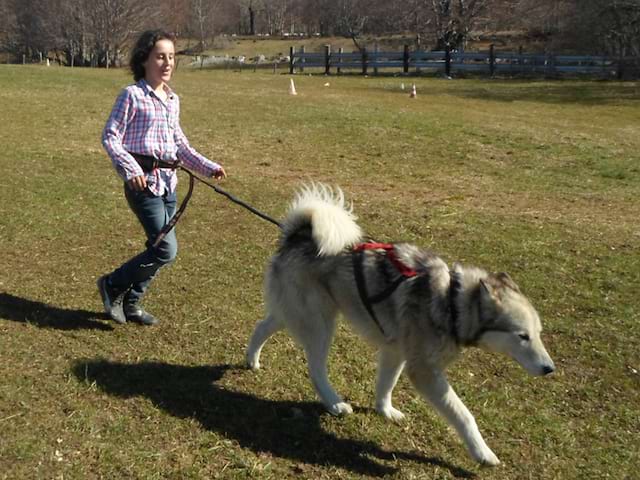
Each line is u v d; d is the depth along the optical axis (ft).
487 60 64.34
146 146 8.66
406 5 90.07
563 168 21.06
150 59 8.63
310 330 7.80
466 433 7.09
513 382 8.75
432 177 19.67
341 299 7.63
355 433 7.57
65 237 13.21
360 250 7.57
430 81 55.88
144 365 8.59
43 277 11.21
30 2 85.51
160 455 6.86
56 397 7.69
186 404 7.83
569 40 69.15
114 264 12.00
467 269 7.39
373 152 22.59
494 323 6.98
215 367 8.71
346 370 8.89
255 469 6.77
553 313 10.60
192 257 12.44
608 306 10.82
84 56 85.30
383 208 15.83
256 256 12.63
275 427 7.55
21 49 89.56
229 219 14.78
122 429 7.22
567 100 41.73
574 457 7.38
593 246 13.44
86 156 20.20
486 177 19.79
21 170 18.04
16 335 9.04
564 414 8.16
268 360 8.96
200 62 84.58
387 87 48.57
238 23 141.28
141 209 8.85
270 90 40.68
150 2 86.69
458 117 30.37
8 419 7.20
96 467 6.61
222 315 10.16
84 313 9.92
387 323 7.34
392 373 7.77
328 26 117.08
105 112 28.43
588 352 9.48
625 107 38.40
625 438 7.75
